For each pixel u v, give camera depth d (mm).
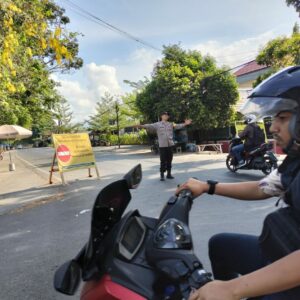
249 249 1780
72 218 6320
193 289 1239
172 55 23766
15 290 3525
